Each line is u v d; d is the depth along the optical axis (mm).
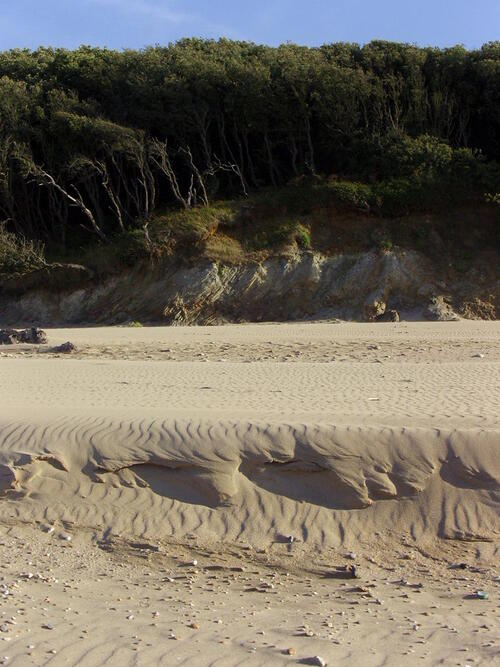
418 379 13836
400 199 38812
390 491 8164
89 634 5699
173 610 6320
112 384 14344
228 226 39844
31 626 5871
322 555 7609
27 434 9344
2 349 23312
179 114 44062
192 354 21453
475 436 8461
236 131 45531
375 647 5441
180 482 8578
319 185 40719
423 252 37438
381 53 46531
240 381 14406
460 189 39156
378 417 9547
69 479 8773
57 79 47531
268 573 7281
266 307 36125
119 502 8484
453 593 6711
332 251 37906
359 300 35719
